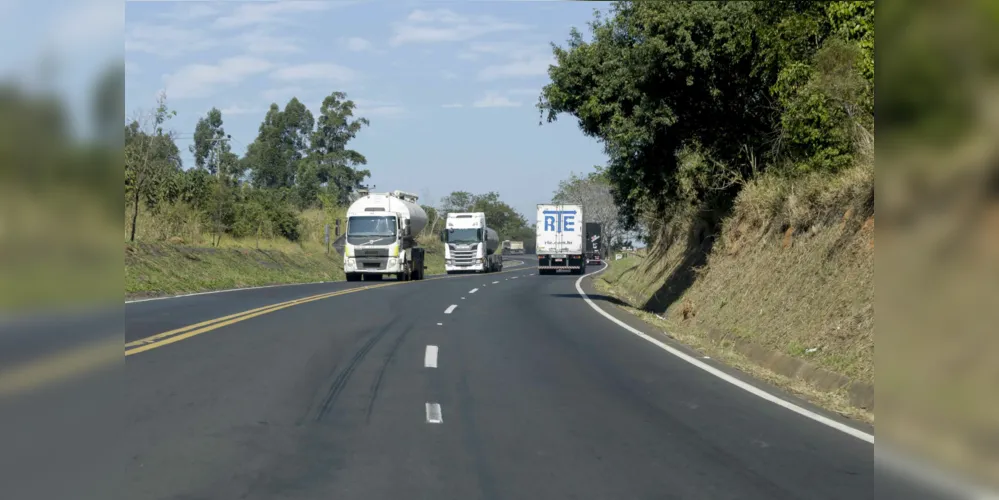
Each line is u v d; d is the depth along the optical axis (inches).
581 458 304.3
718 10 1023.0
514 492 261.6
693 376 495.5
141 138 1579.7
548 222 2522.1
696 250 1307.8
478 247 2664.9
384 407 387.9
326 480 270.5
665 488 269.0
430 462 295.1
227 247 1876.2
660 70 1067.9
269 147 4195.4
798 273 717.9
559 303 1102.4
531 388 445.1
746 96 1091.3
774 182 975.0
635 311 1040.2
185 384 424.2
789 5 926.4
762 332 665.6
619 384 464.1
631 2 1109.7
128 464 282.8
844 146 788.0
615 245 4921.3
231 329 665.6
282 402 391.9
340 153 4092.0
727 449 320.8
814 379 491.2
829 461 305.4
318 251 2529.5
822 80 779.4
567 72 1181.1
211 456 295.7
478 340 649.0
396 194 1911.9
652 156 1189.7
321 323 736.3
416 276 1984.5
